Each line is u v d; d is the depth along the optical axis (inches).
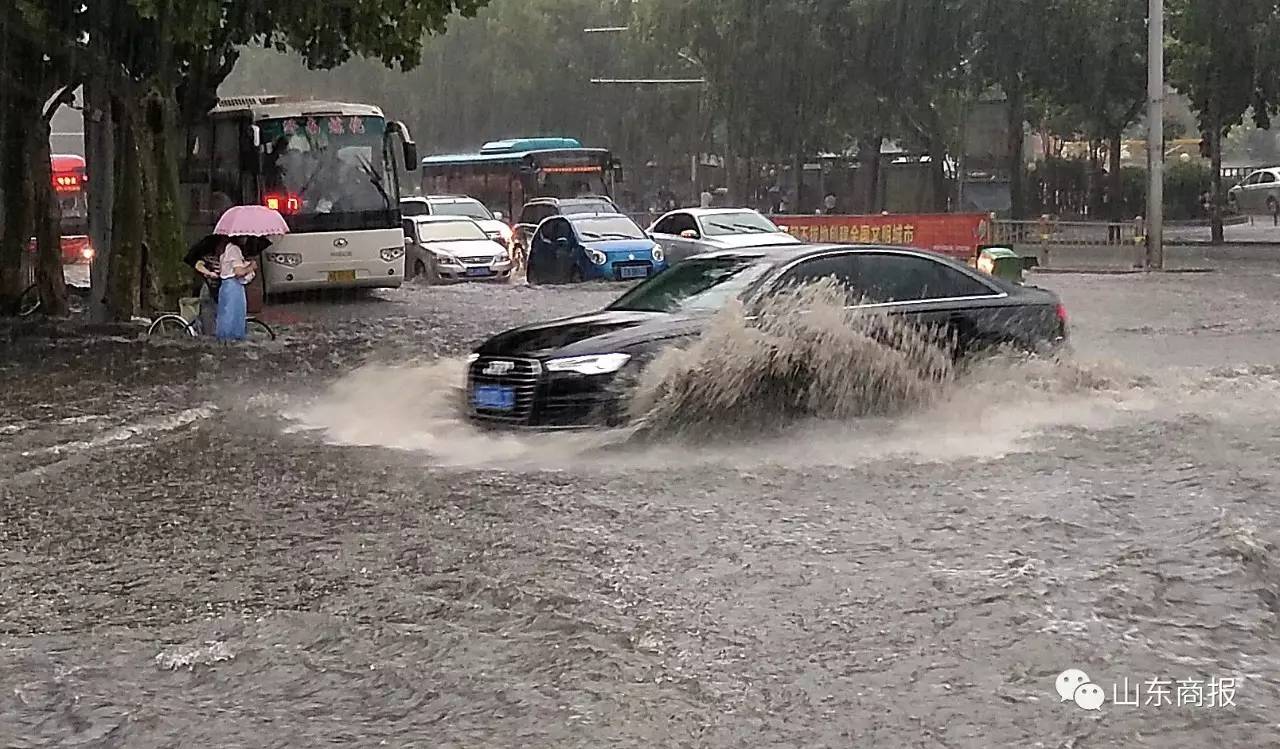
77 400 490.0
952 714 187.5
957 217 1228.5
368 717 191.9
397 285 947.3
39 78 769.6
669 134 2490.2
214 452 389.7
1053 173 2135.8
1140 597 235.3
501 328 743.7
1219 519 285.7
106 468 370.0
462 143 2743.6
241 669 211.8
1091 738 179.0
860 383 399.2
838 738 180.7
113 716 194.1
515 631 225.8
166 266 741.9
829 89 1886.1
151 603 246.8
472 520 300.5
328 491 334.6
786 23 1847.9
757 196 2326.5
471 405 399.5
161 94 725.9
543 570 260.2
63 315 813.9
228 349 636.1
